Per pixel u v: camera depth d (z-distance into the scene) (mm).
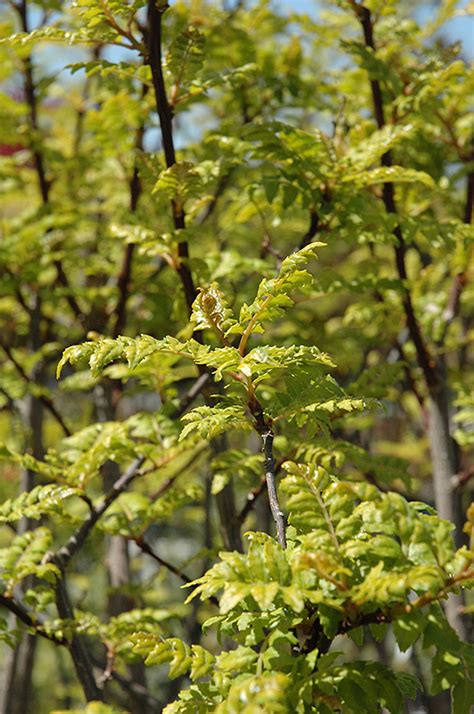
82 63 2715
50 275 4953
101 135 3797
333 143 3092
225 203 4699
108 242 4617
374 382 3141
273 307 1766
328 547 1560
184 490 3102
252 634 1674
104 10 2525
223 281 3611
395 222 2922
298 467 1715
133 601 4156
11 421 4957
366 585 1477
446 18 3773
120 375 3172
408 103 3275
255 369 1784
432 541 1533
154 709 3621
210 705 1686
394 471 2879
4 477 5277
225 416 1827
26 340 5152
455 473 3701
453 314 3900
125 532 2949
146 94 3709
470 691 1495
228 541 3150
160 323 3994
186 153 3992
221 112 4684
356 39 3770
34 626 2691
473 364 5004
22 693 4426
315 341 3775
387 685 1581
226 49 3912
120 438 2840
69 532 6008
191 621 4160
